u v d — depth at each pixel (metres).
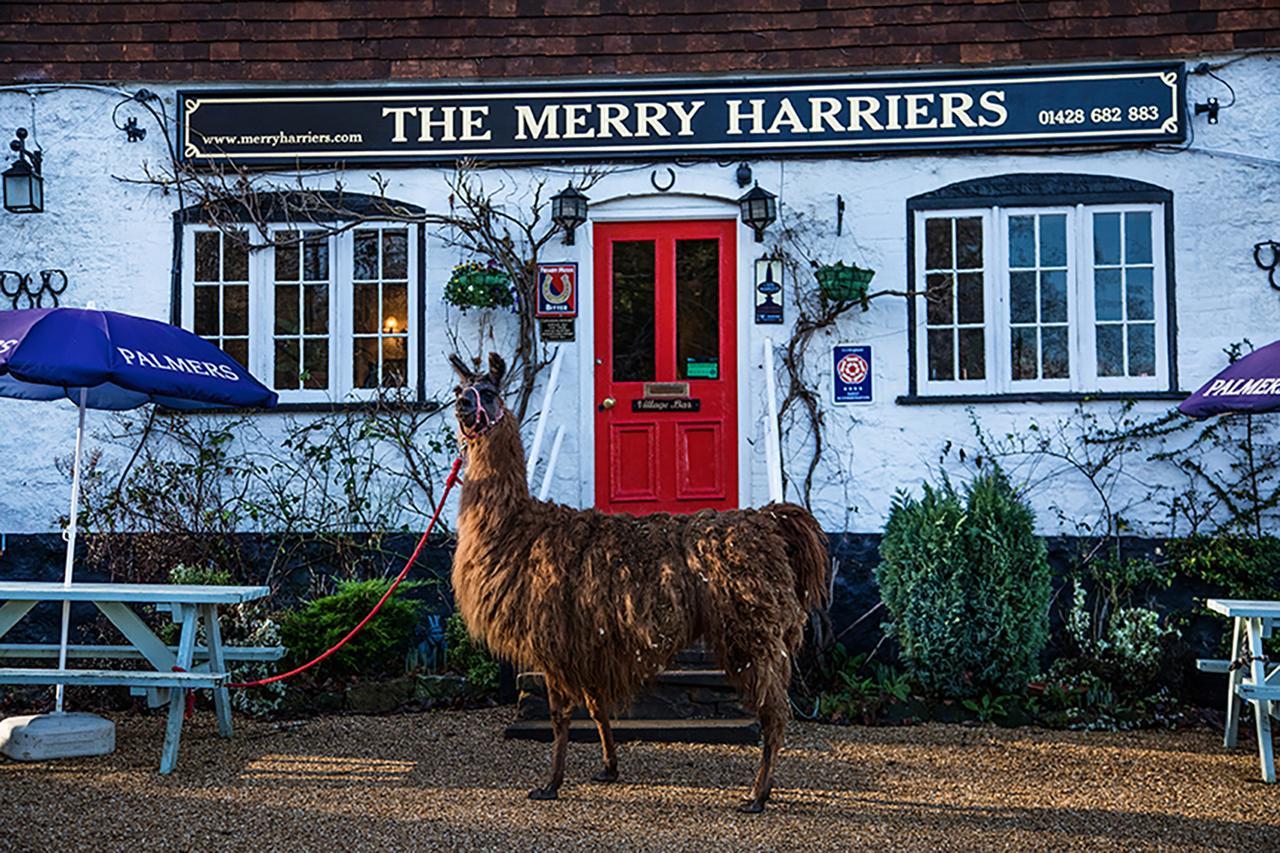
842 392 8.55
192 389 6.07
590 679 5.41
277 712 7.41
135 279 8.86
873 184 8.63
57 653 6.93
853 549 8.45
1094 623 8.16
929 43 8.60
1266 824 5.30
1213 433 8.26
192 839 4.98
